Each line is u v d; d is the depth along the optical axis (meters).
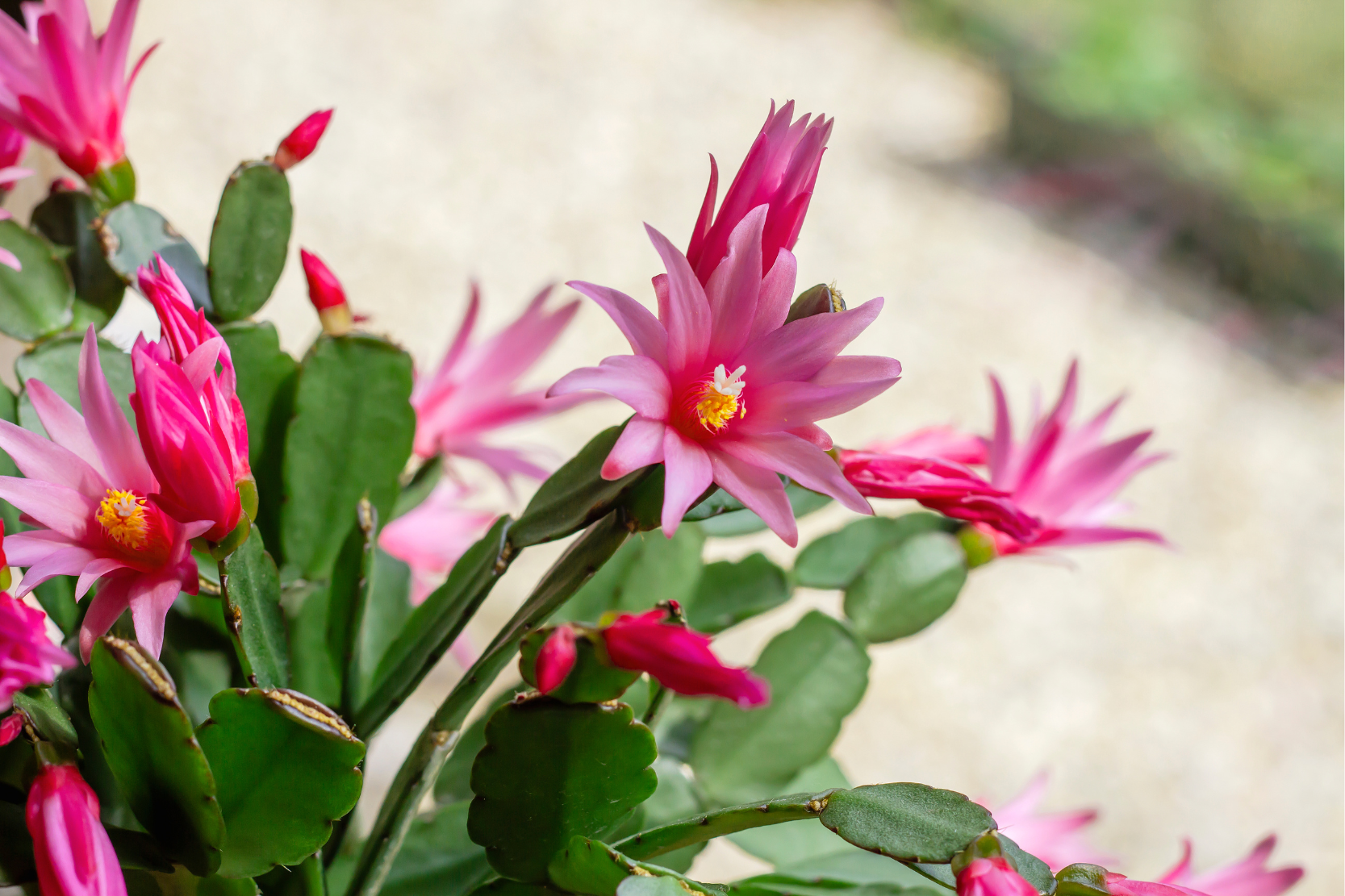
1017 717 2.25
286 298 2.64
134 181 0.60
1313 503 2.86
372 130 3.34
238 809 0.53
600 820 0.54
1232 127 3.92
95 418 0.54
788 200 0.54
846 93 4.17
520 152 3.46
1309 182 3.65
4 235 0.59
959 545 0.62
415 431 0.59
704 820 0.54
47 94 0.58
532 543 0.55
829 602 2.29
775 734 0.62
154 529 0.53
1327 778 2.25
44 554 0.53
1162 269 3.56
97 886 0.52
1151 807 2.13
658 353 0.53
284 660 0.56
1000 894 0.51
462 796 0.60
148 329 0.65
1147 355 3.20
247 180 0.58
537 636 0.52
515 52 3.93
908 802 0.53
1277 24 4.30
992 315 3.21
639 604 0.62
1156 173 3.73
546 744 0.53
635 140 3.64
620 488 0.54
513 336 0.64
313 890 0.56
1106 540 0.61
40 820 0.52
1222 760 2.24
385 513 0.60
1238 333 3.37
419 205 3.12
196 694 0.59
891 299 3.19
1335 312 3.37
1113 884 0.52
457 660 0.66
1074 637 2.45
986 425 2.82
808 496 0.62
